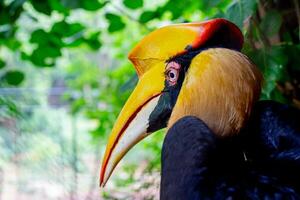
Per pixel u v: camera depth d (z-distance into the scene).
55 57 3.73
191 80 1.71
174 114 1.73
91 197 4.05
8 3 3.46
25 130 4.48
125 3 3.38
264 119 1.76
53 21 3.83
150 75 1.81
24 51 4.05
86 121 5.94
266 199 1.47
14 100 4.51
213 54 1.69
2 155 4.62
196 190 1.48
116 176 3.53
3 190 4.96
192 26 1.75
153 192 2.79
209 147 1.54
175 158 1.57
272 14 2.45
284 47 2.54
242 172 1.58
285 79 2.55
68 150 4.82
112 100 4.42
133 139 1.82
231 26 1.77
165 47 1.78
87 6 3.30
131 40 4.66
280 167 1.63
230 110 1.67
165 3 3.57
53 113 5.66
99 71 5.16
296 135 1.71
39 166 4.55
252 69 1.69
